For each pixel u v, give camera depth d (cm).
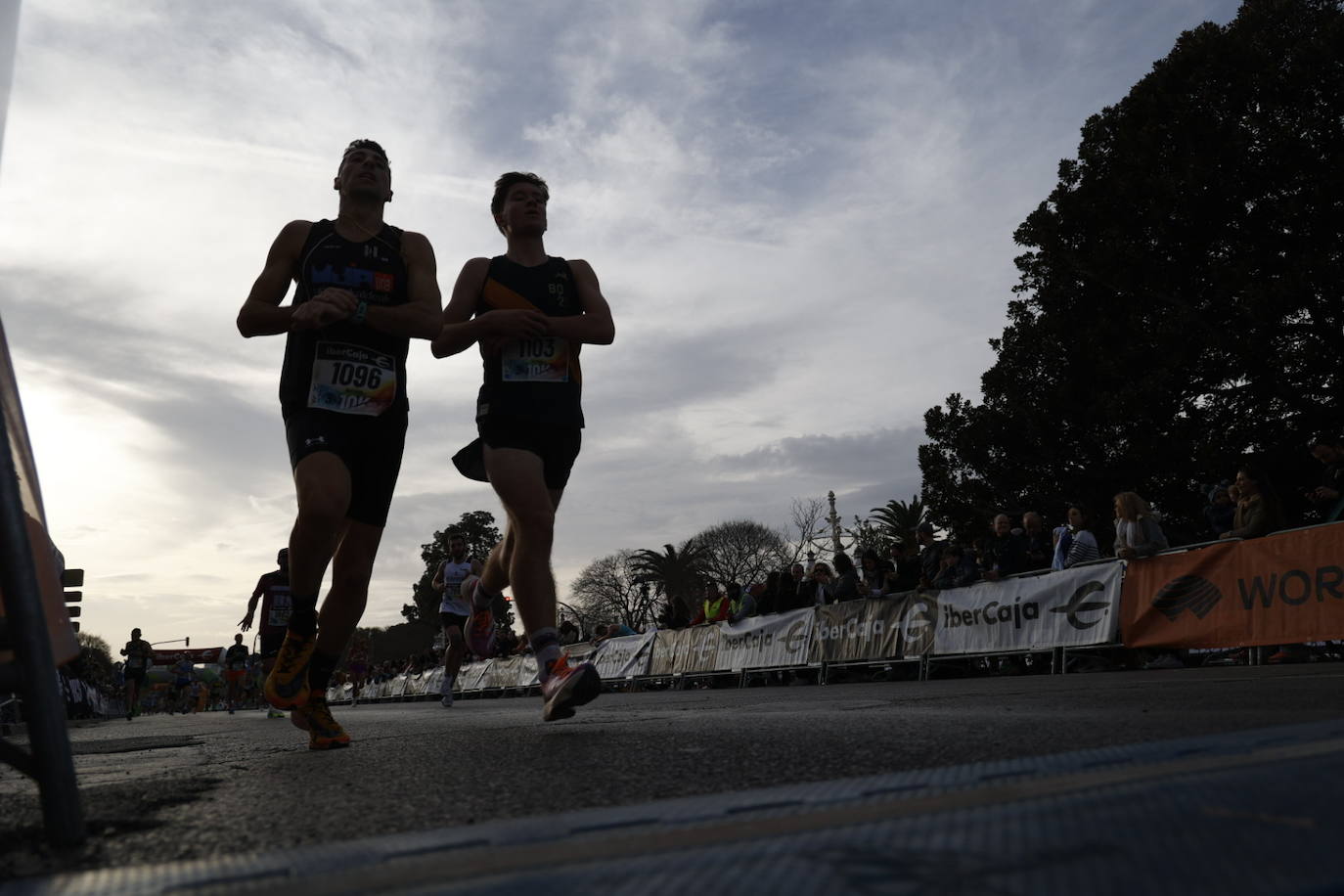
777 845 92
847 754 190
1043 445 2667
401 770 221
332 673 340
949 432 2894
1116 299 2662
